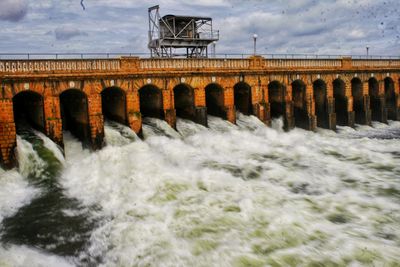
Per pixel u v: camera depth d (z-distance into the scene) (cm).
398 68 4994
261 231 1648
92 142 2956
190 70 3450
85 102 2997
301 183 2273
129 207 1953
